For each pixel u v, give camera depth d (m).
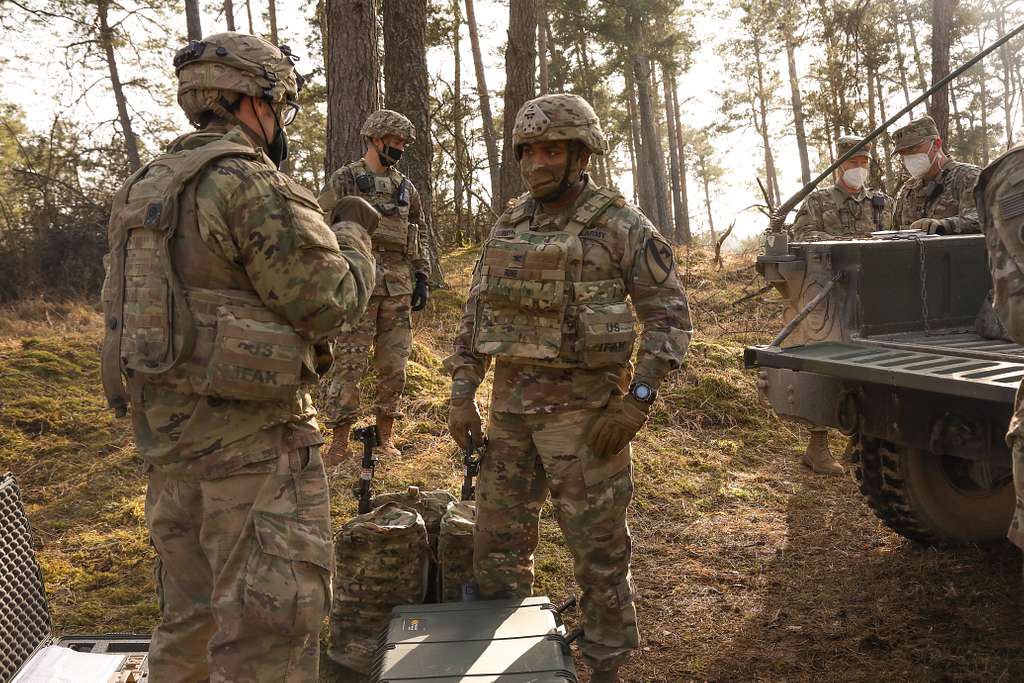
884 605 3.44
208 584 2.07
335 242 2.01
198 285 1.90
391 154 5.02
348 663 2.94
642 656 3.16
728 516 4.50
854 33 21.81
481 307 2.84
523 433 2.74
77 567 3.95
